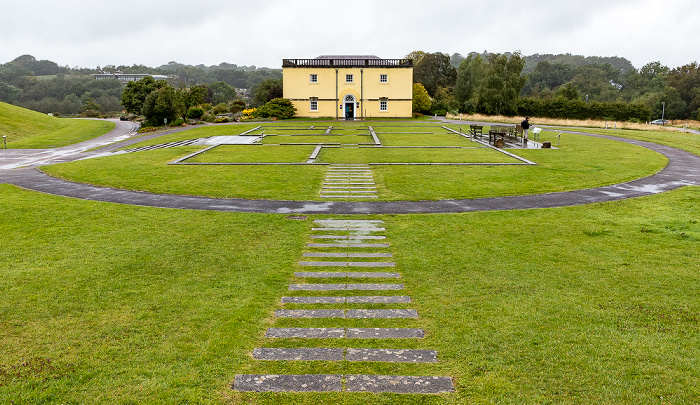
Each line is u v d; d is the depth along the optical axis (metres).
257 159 26.58
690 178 20.89
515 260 10.84
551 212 15.44
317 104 58.81
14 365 6.43
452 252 11.50
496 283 9.45
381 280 9.73
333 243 12.33
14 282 9.45
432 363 6.54
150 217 14.88
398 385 6.02
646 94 101.31
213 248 11.84
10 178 21.95
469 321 7.78
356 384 6.05
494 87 62.69
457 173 22.16
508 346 6.93
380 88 58.66
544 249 11.61
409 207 16.34
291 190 19.00
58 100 142.50
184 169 23.47
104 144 41.56
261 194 18.31
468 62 81.25
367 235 13.05
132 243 12.18
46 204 16.58
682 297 8.57
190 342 7.14
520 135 38.44
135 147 36.59
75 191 18.97
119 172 22.84
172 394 5.85
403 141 34.84
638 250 11.40
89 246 11.89
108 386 6.00
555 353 6.70
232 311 8.21
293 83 58.41
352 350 6.90
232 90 142.38
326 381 6.12
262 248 11.88
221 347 6.98
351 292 9.09
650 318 7.72
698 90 91.25
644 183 19.94
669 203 16.42
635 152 28.88
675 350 6.70
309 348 6.96
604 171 22.47
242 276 9.95
